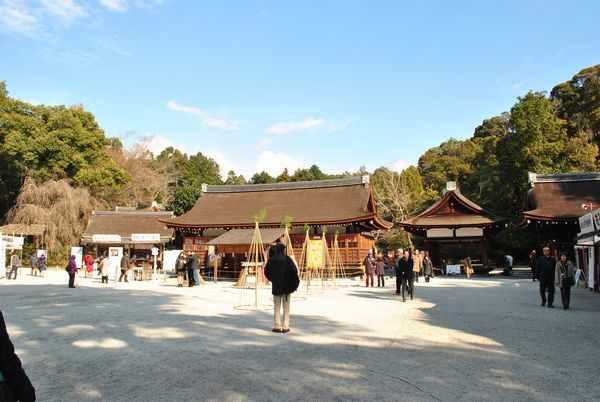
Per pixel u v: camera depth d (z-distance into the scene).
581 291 21.25
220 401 5.36
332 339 9.16
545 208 33.34
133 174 66.88
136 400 5.43
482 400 5.41
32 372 6.76
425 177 73.81
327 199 39.31
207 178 80.81
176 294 20.05
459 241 38.06
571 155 44.22
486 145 57.09
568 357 7.56
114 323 11.41
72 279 24.00
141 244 46.69
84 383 6.16
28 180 45.72
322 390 5.77
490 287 23.36
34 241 45.22
